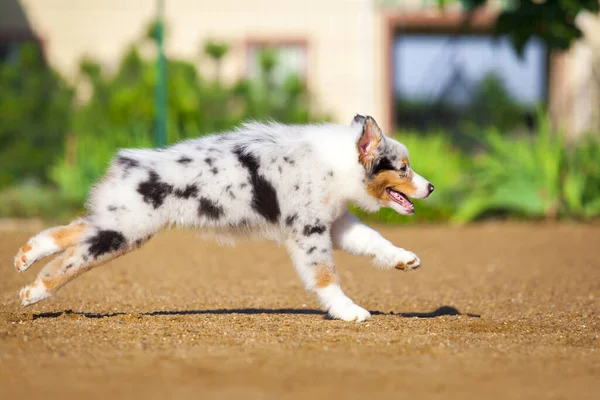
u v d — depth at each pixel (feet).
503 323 33.37
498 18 62.18
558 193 74.08
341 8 94.94
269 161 32.58
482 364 25.17
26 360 24.79
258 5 95.09
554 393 22.18
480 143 101.40
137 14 95.25
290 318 33.65
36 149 86.48
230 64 95.35
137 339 28.14
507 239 62.95
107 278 45.73
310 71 95.20
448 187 76.69
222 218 32.27
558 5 61.00
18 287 42.04
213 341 28.02
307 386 22.34
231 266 51.57
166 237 63.82
